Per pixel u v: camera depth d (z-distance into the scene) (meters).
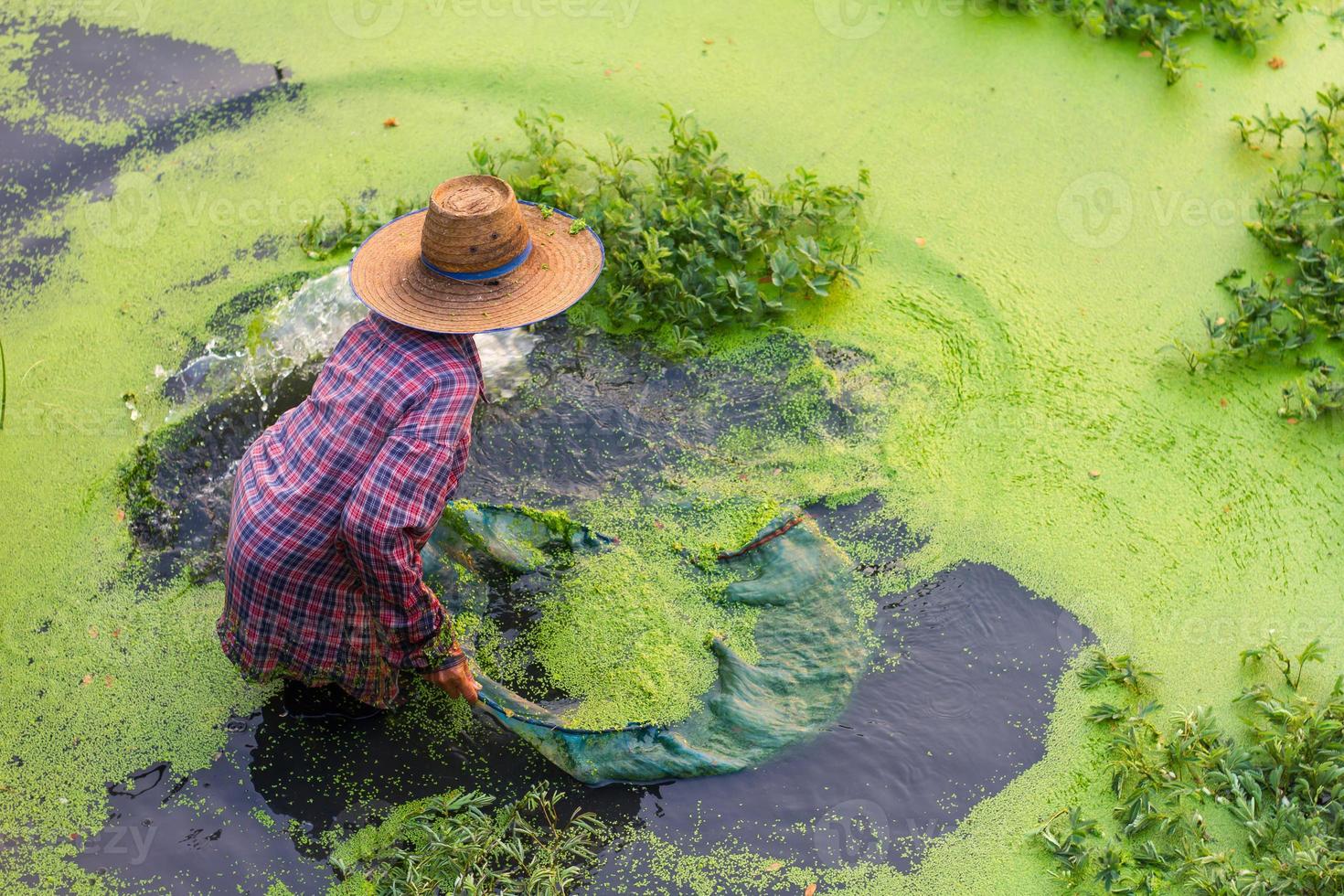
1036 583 3.99
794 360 4.66
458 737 3.60
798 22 6.17
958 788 3.50
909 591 3.97
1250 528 4.12
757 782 3.50
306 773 3.53
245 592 3.27
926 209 5.23
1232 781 3.32
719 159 5.03
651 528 4.11
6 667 3.75
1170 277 4.94
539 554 4.02
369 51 6.02
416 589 3.17
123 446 4.36
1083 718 3.65
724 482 4.27
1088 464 4.32
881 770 3.53
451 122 5.63
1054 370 4.63
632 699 3.64
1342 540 4.07
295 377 4.59
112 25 6.19
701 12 6.24
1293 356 4.63
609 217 4.79
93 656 3.79
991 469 4.32
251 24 6.19
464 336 3.23
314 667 3.45
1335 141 5.35
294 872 3.32
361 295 3.19
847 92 5.77
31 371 4.61
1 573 3.99
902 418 4.47
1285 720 3.51
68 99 5.78
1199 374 4.60
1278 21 6.02
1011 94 5.75
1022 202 5.25
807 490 4.25
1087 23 5.98
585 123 5.61
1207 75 5.81
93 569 4.01
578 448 4.36
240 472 3.36
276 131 5.61
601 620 3.85
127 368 4.62
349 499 3.13
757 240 4.86
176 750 3.58
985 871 3.32
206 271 4.98
